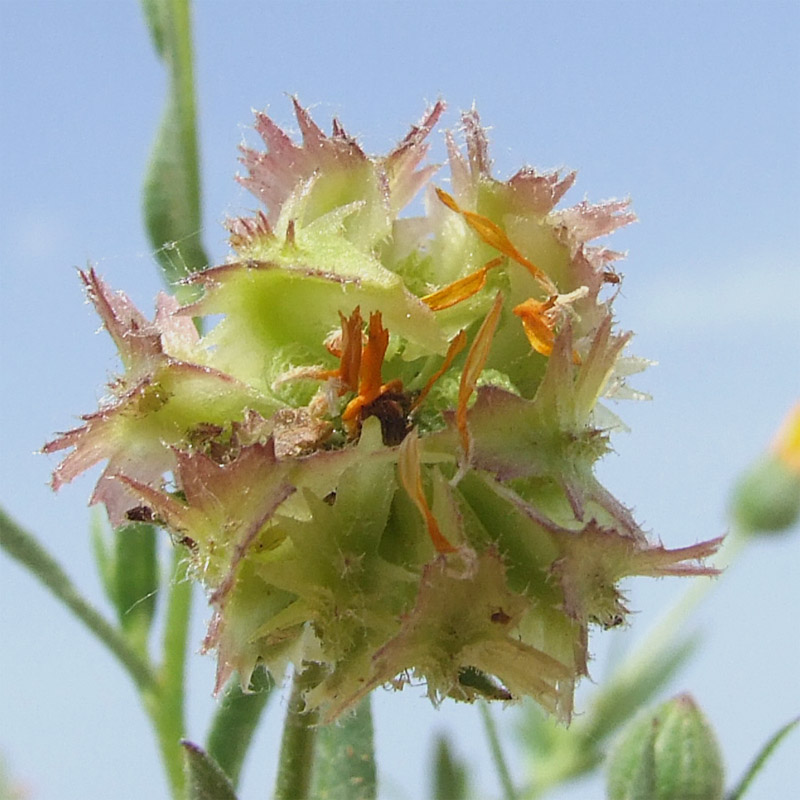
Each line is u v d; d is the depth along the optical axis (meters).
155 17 0.10
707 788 0.09
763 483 0.12
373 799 0.09
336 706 0.08
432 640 0.08
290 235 0.08
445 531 0.08
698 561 0.08
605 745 0.11
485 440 0.08
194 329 0.08
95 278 0.08
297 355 0.08
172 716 0.09
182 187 0.10
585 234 0.08
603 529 0.08
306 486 0.08
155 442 0.08
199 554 0.08
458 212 0.08
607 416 0.08
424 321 0.08
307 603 0.08
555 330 0.08
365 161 0.08
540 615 0.08
